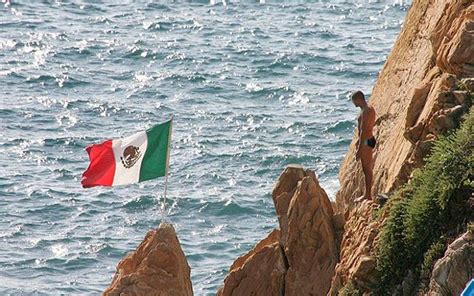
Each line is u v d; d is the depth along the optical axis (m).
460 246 58.12
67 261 158.75
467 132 64.56
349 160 85.19
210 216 173.62
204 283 148.00
